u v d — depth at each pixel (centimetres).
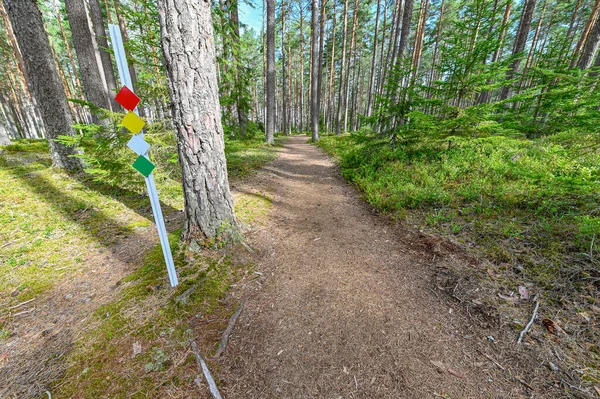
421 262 369
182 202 596
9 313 279
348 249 421
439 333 254
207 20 332
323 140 1925
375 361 230
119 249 404
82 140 513
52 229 464
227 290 314
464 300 290
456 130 714
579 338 230
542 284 291
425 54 3206
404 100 776
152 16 604
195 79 334
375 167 820
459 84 675
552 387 198
